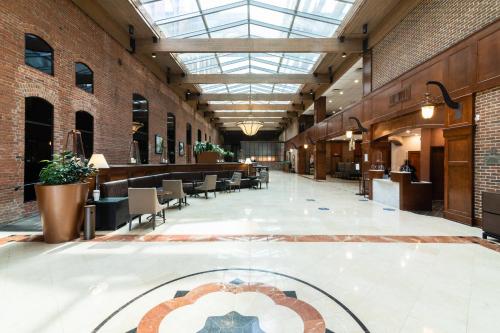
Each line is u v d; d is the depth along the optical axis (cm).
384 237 443
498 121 467
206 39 926
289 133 2691
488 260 345
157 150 1205
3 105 498
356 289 271
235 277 297
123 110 911
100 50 779
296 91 1752
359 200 852
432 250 381
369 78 921
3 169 503
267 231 479
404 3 716
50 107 610
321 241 421
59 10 623
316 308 237
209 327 209
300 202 809
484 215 433
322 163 1652
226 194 1004
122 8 759
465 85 523
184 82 1298
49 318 222
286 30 991
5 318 222
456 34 556
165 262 339
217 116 2314
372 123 895
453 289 271
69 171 436
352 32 896
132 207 493
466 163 529
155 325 212
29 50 554
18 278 294
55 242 412
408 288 273
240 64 1365
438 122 652
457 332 205
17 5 519
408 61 716
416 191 685
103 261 342
